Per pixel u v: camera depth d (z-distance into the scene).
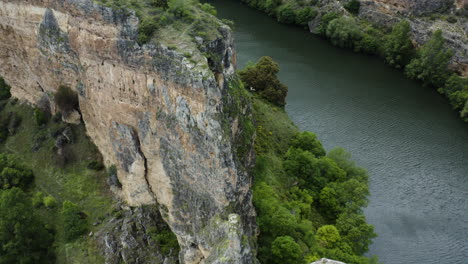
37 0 57.38
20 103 72.50
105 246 55.09
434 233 69.00
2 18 63.78
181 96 45.56
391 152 84.62
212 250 44.75
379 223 70.19
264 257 53.16
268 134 74.81
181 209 51.41
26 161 66.00
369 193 68.69
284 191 64.81
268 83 88.75
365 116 94.69
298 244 53.97
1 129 70.50
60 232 57.75
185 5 53.44
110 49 50.34
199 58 45.16
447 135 91.06
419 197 75.25
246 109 59.69
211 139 44.88
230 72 55.66
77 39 54.03
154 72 47.31
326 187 67.88
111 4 49.00
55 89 64.50
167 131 48.44
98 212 58.44
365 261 56.25
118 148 56.09
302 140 75.12
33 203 59.78
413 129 91.94
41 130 67.94
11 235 54.59
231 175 46.06
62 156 64.25
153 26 47.72
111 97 53.25
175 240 54.03
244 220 49.72
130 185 56.56
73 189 61.47
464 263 64.75
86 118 61.25
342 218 63.50
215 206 47.62
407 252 65.94
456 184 78.25
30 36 61.78
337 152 74.69
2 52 68.25
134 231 54.88
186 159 48.22
